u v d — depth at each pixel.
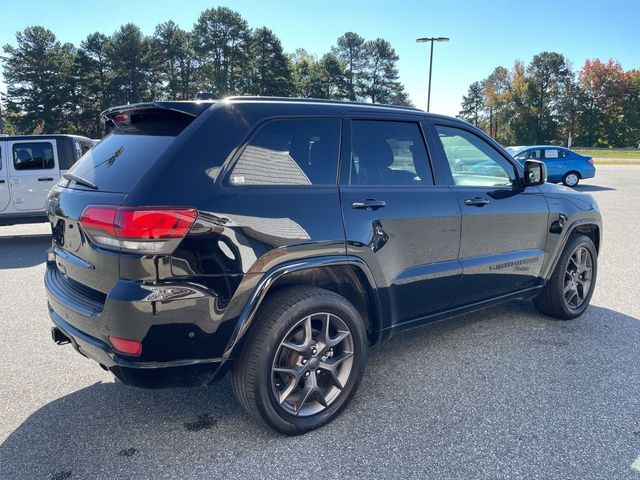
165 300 2.41
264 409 2.72
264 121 2.84
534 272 4.31
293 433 2.85
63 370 3.78
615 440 2.79
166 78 70.88
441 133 3.77
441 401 3.24
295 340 2.86
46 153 9.77
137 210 2.37
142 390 3.45
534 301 4.82
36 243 9.69
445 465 2.59
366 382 3.51
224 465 2.61
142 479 2.50
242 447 2.76
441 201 3.53
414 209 3.35
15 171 9.62
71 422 3.04
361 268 3.04
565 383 3.47
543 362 3.81
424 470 2.55
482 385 3.45
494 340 4.26
